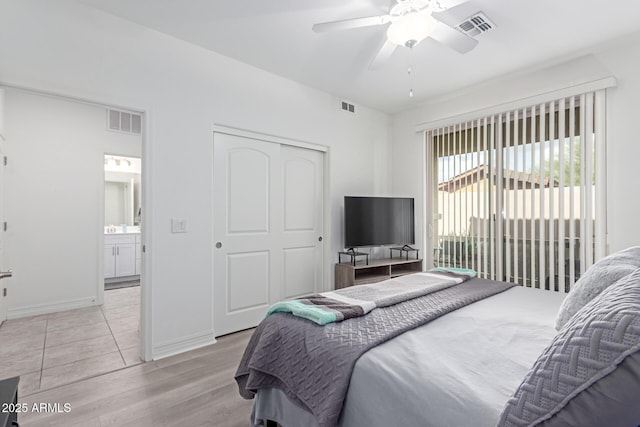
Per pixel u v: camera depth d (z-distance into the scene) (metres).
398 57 2.87
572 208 2.84
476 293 1.94
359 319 1.48
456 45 2.08
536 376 0.71
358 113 4.05
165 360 2.45
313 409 1.19
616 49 2.64
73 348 2.68
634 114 2.55
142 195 2.45
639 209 2.52
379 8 2.21
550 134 2.97
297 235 3.57
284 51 2.79
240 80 2.98
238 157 3.09
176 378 2.18
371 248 4.14
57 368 2.32
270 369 1.45
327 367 1.21
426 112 4.05
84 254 3.92
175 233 2.58
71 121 3.87
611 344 0.59
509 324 1.45
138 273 5.49
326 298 1.76
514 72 3.14
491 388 0.93
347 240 3.65
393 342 1.26
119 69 2.32
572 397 0.62
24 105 3.58
